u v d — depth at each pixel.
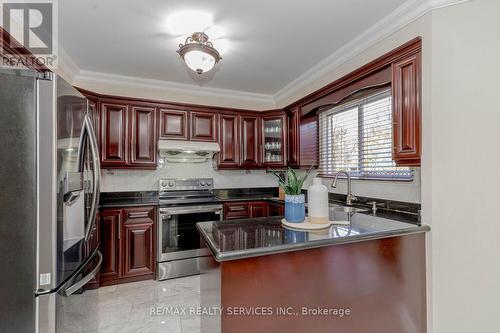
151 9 1.89
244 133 3.70
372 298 1.49
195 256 3.10
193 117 3.44
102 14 1.94
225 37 2.29
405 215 2.02
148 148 3.21
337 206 2.50
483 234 1.53
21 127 1.29
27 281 1.29
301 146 3.28
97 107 2.95
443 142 1.63
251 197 3.73
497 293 1.49
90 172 1.80
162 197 3.45
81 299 1.65
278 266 1.28
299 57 2.70
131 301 2.44
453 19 1.62
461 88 1.59
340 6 1.87
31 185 1.30
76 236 1.58
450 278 1.61
